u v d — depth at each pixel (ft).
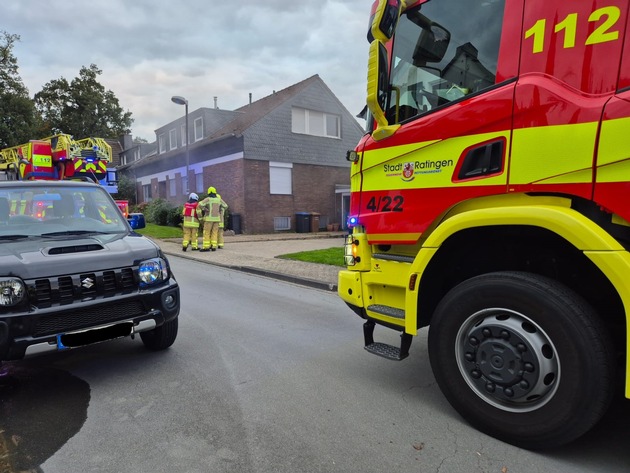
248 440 8.98
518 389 8.45
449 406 10.47
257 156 64.13
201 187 72.95
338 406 10.48
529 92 8.11
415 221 10.16
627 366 7.25
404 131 10.18
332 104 73.00
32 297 10.57
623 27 7.30
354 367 12.99
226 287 25.35
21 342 10.30
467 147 9.06
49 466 8.13
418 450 8.59
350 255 11.96
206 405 10.57
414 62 10.34
